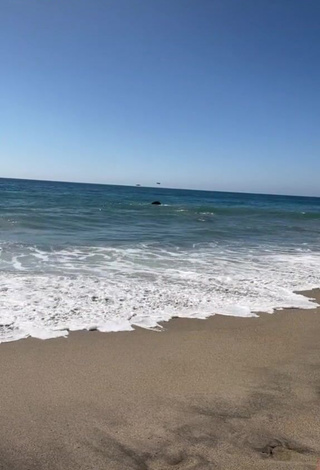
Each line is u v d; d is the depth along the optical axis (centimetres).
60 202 3441
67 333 466
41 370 377
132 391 348
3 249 972
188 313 565
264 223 2195
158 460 261
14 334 452
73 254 967
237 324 538
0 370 371
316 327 544
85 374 375
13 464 251
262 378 387
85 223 1703
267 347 468
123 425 297
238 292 687
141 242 1227
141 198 5831
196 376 384
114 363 402
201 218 2311
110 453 266
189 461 261
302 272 877
